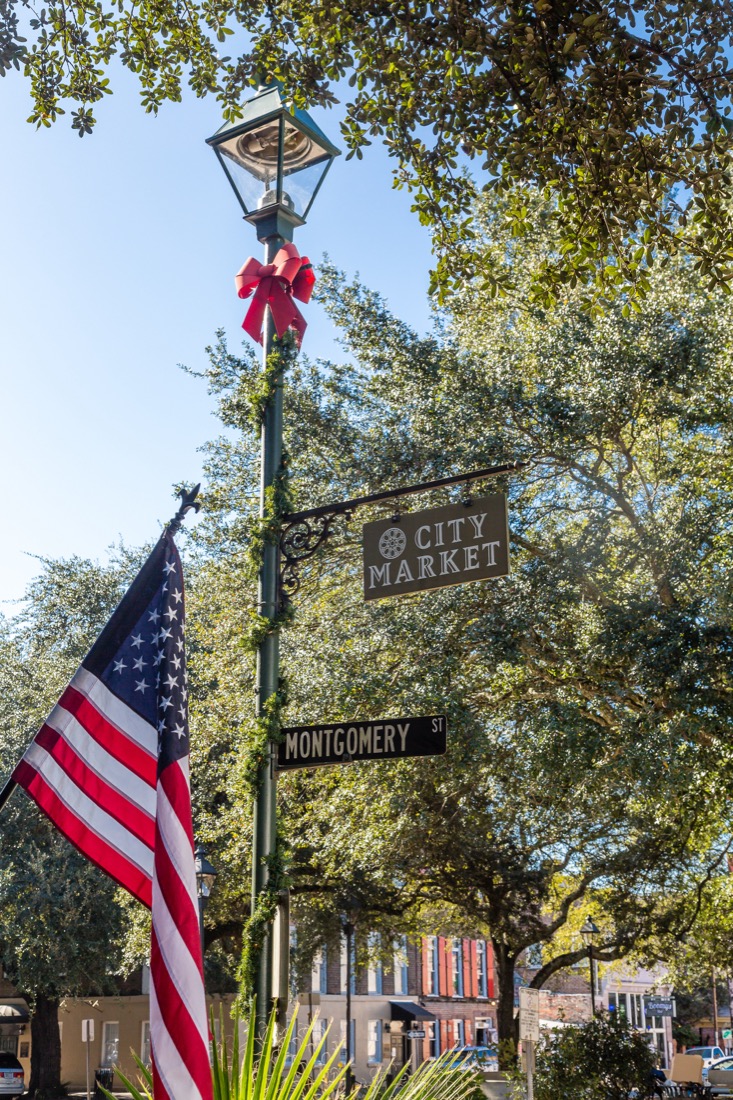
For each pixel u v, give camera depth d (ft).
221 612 62.85
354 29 22.43
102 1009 139.74
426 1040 181.98
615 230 22.62
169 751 18.48
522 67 20.45
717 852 80.18
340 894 89.15
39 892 98.78
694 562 47.19
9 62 24.52
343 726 22.72
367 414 53.36
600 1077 61.36
